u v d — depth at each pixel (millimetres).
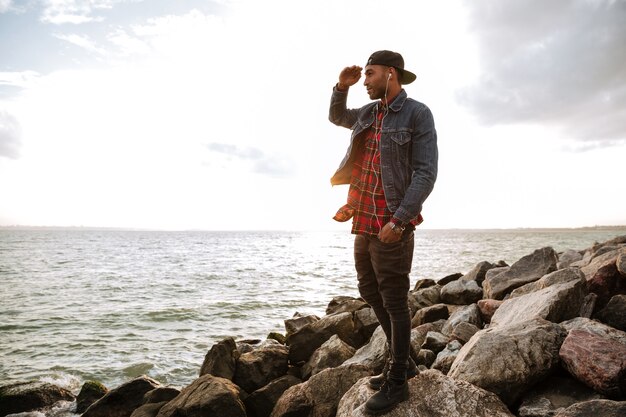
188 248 73500
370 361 4523
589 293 4914
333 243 111500
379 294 2805
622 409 2436
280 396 4453
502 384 3197
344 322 6051
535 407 3018
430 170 2352
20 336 11328
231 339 5211
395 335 2592
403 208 2293
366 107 2758
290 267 33188
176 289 20359
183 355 9344
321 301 16250
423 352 5246
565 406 3012
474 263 32125
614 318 4480
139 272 29203
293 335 5871
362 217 2553
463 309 6535
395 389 2625
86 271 30047
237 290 19750
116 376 8133
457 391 2734
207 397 4031
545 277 5535
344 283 22188
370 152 2592
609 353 3131
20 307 15703
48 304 16344
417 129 2428
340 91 2824
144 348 9945
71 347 10156
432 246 70938
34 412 6039
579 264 9000
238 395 4277
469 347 3682
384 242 2418
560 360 3344
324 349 5266
